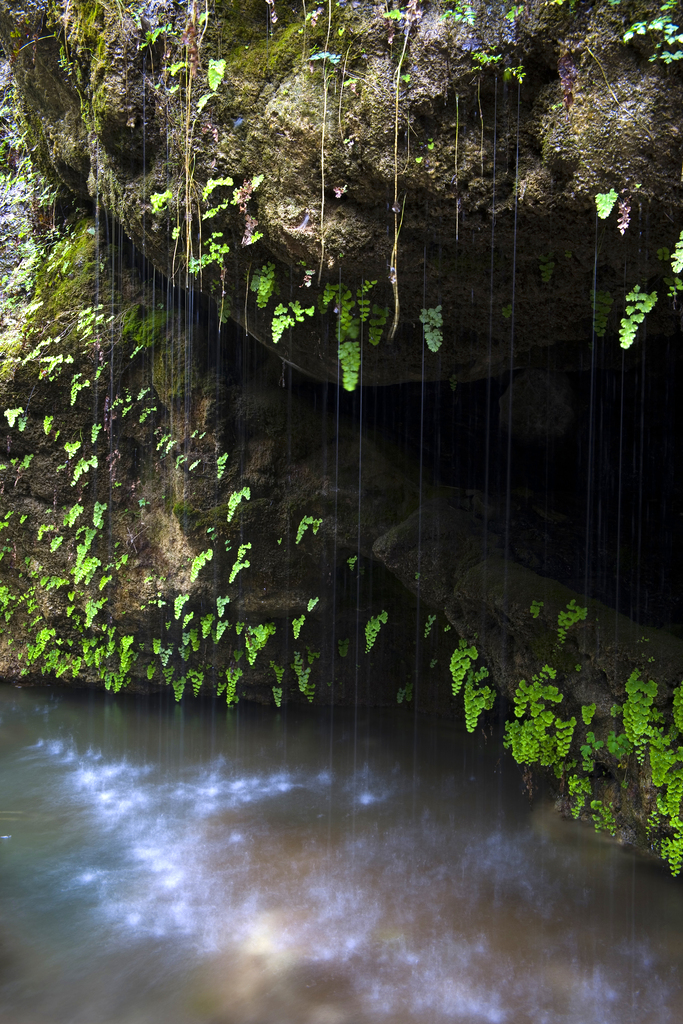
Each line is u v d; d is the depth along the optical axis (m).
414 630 6.81
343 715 7.04
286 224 3.76
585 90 3.12
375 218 3.69
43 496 7.12
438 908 4.16
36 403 6.79
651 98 3.04
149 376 6.45
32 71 5.28
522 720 5.39
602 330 3.88
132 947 3.83
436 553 5.55
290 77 3.64
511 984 3.55
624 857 4.56
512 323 4.27
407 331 4.43
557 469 6.62
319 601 6.47
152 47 4.19
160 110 4.26
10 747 6.54
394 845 4.87
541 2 3.14
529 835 4.93
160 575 6.76
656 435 6.16
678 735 4.24
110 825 5.16
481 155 3.46
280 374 6.00
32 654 7.70
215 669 7.13
